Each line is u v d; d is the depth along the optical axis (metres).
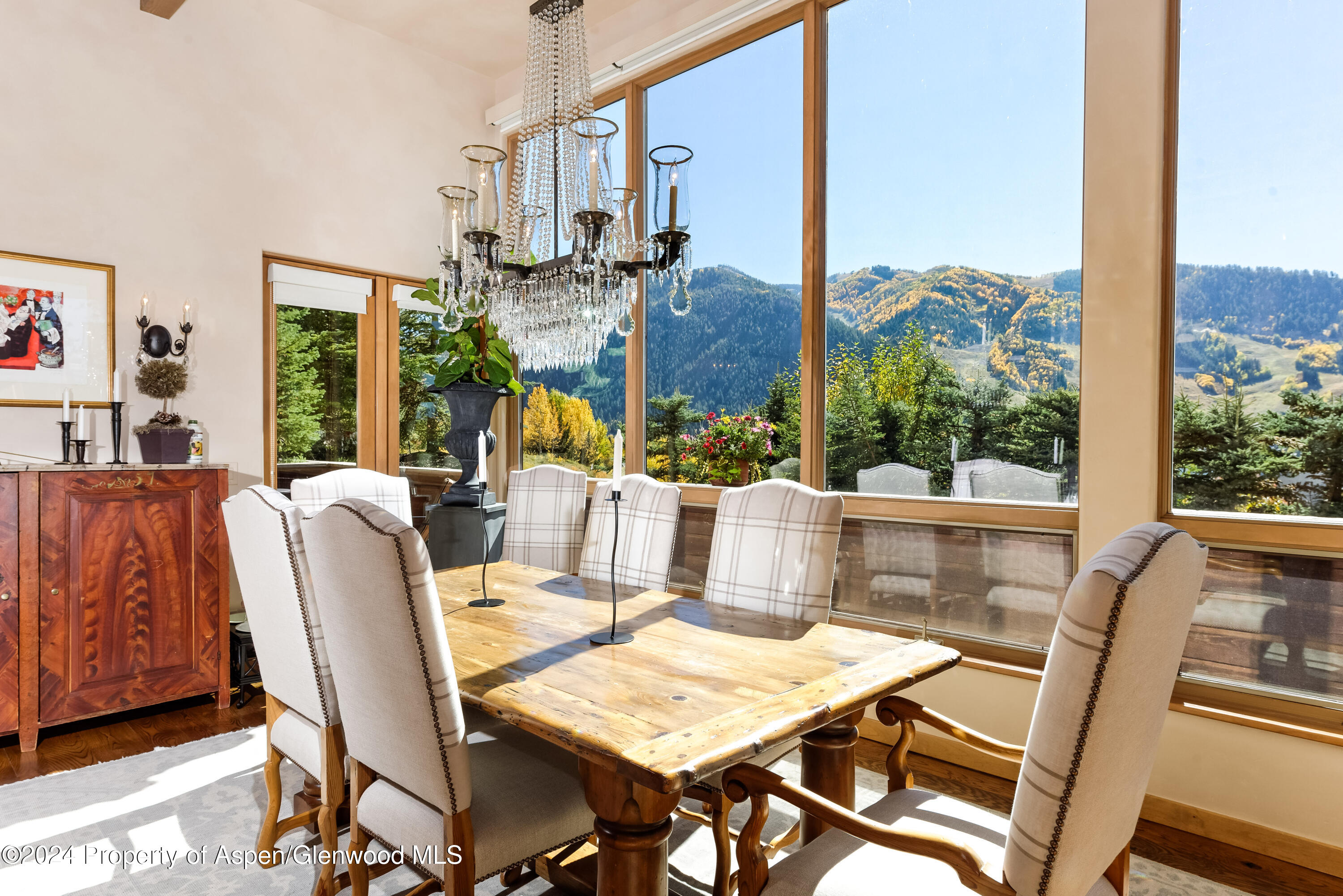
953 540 2.88
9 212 3.09
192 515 3.21
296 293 4.04
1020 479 2.76
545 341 2.44
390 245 4.38
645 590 2.42
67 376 3.23
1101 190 2.45
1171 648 1.03
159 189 3.49
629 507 2.77
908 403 3.04
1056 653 0.97
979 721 2.73
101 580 2.97
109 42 3.35
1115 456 2.44
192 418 3.58
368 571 1.28
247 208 3.79
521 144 2.75
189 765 2.67
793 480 3.40
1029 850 0.97
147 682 3.08
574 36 2.63
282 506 1.65
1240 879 2.02
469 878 1.31
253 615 1.87
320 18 4.07
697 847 2.17
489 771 1.54
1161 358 2.43
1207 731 2.25
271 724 1.95
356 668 1.39
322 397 4.17
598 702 1.37
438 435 4.68
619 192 2.40
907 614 3.00
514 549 3.10
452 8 4.05
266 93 3.86
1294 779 2.11
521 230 2.39
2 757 2.74
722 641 1.80
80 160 3.27
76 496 2.91
